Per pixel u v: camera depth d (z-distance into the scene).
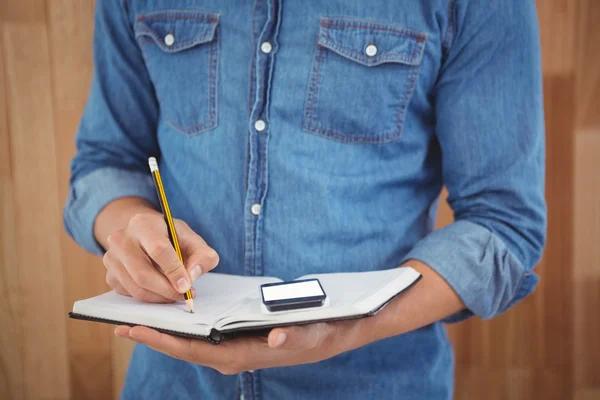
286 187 0.77
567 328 1.44
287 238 0.77
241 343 0.58
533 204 0.76
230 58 0.78
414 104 0.79
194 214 0.82
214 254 0.62
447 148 0.79
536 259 0.78
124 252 0.61
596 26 1.35
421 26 0.75
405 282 0.64
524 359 1.46
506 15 0.73
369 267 0.79
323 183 0.76
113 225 0.78
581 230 1.42
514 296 0.79
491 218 0.77
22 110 1.43
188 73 0.81
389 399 0.80
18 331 1.50
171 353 0.56
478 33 0.74
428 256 0.74
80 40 1.41
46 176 1.45
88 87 1.42
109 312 0.59
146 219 0.64
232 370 0.59
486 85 0.75
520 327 1.46
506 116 0.75
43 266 1.48
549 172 1.41
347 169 0.77
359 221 0.78
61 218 1.47
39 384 1.52
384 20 0.75
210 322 0.55
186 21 0.80
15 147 1.44
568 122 1.39
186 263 0.61
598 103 1.38
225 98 0.79
